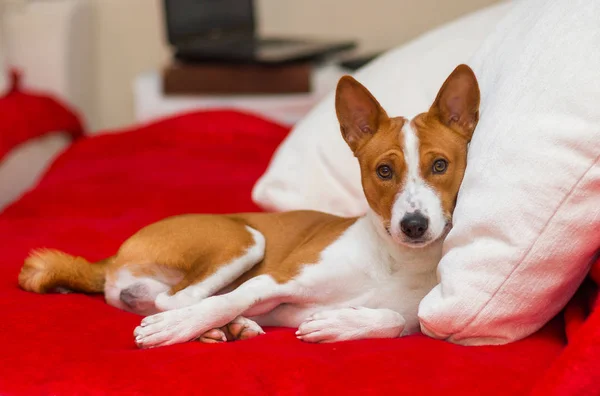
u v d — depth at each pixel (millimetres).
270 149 3201
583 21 1469
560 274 1415
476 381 1293
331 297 1665
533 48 1528
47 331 1579
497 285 1417
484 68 1737
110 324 1649
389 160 1595
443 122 1614
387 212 1601
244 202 2609
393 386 1278
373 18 4238
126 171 3000
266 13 4422
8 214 2641
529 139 1420
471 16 2225
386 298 1651
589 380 1190
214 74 3859
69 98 4473
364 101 1691
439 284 1505
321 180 2115
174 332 1524
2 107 3875
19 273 1957
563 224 1378
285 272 1646
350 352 1436
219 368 1358
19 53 4438
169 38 3953
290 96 3826
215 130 3285
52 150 4176
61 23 4387
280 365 1364
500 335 1461
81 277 1846
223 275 1681
